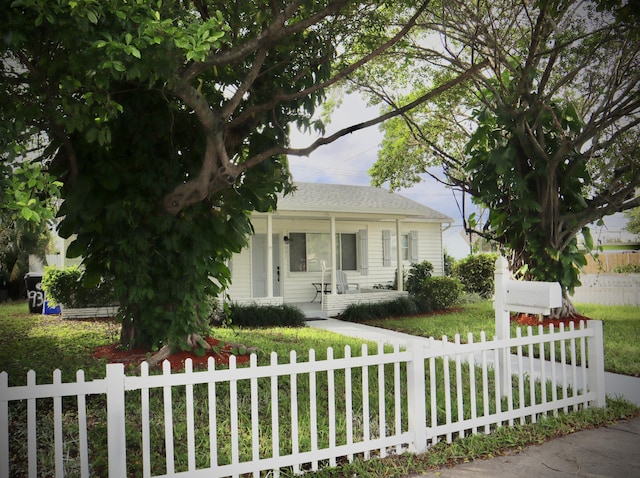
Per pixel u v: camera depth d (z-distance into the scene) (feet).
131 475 11.66
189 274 21.85
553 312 36.45
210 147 18.35
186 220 21.26
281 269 56.80
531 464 12.82
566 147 32.81
